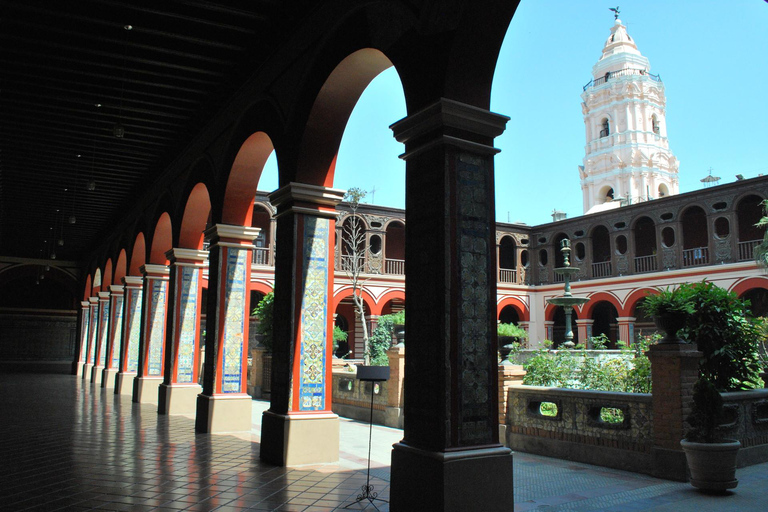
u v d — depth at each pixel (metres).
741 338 7.27
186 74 8.65
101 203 16.17
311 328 7.06
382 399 10.39
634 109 39.69
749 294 24.19
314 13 6.88
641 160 38.81
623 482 5.88
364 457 7.29
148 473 6.31
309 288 7.10
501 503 4.46
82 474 6.26
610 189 40.34
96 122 10.56
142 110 9.81
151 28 7.32
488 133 4.89
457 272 4.58
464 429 4.45
